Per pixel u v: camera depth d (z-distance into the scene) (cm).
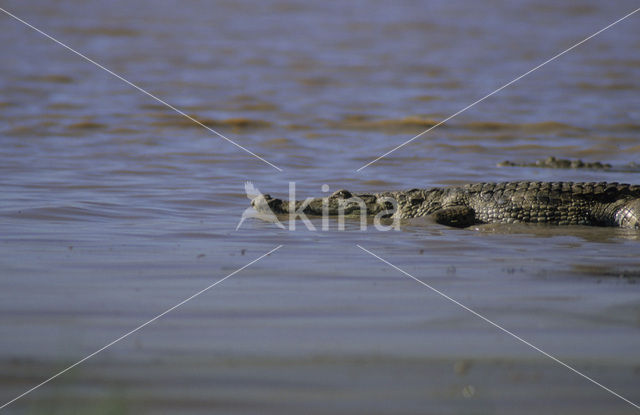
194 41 12638
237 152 5500
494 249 2973
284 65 10388
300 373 1659
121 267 2547
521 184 3741
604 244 3102
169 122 6619
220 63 10456
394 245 3038
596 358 1770
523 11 17938
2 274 2411
